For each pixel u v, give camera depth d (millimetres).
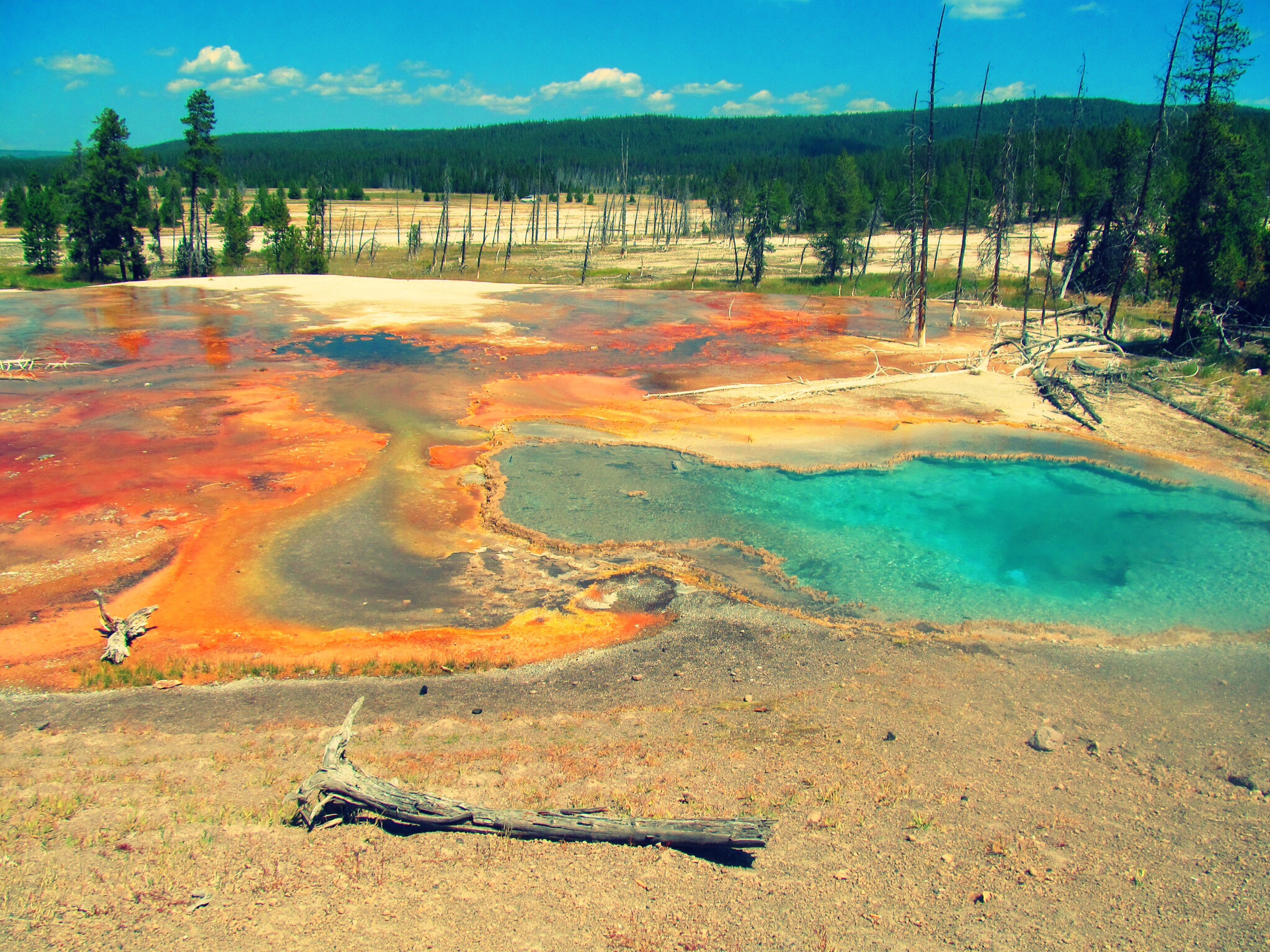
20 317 38188
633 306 46344
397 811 8023
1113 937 6715
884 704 11109
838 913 6945
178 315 39688
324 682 11875
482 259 79562
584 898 7066
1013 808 8625
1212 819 8461
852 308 47094
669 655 12688
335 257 80875
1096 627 13625
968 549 16719
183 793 8742
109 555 15773
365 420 24609
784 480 20438
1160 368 30641
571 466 21172
